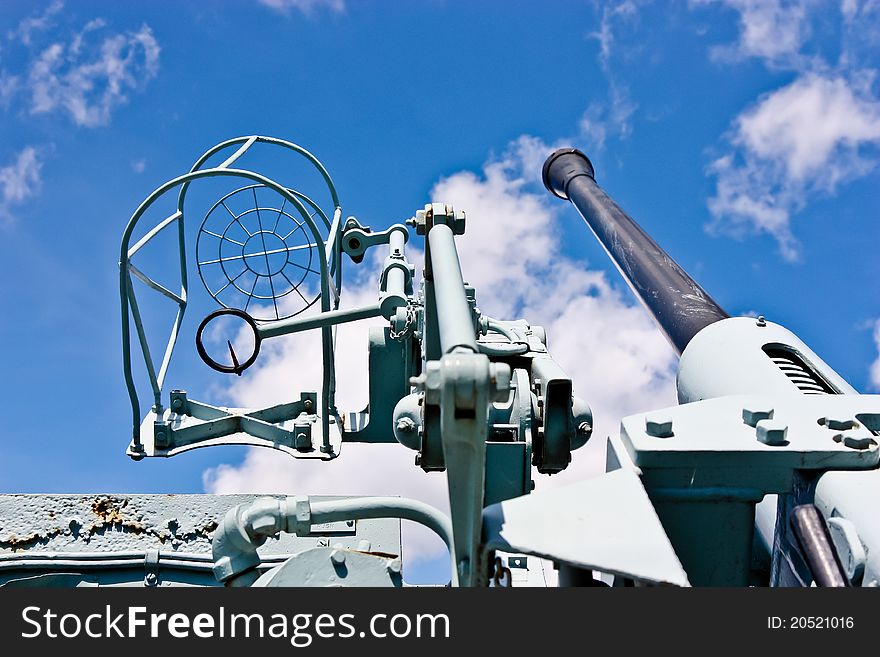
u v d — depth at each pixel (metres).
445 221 4.33
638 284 4.57
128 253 5.57
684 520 2.24
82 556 4.14
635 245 4.91
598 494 1.97
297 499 2.82
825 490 2.08
